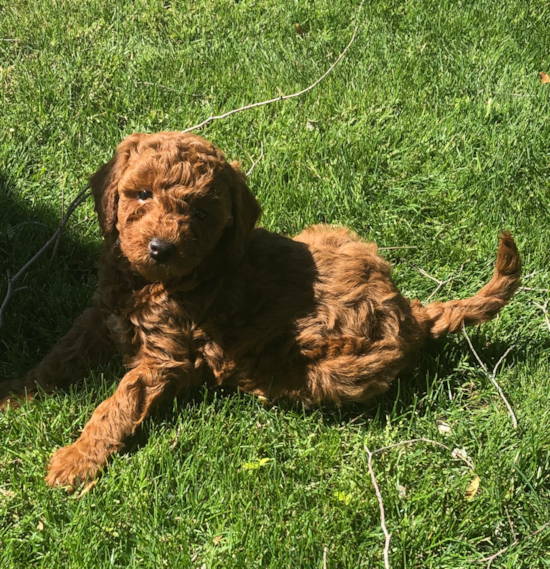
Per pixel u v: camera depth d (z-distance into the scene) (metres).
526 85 1.22
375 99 1.17
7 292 0.79
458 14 1.42
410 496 0.67
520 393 0.77
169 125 1.07
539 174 1.05
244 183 0.72
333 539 0.63
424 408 0.76
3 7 1.32
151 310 0.69
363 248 0.77
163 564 0.60
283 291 0.72
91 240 0.90
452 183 1.03
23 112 1.05
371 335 0.72
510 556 0.62
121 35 1.26
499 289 0.78
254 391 0.74
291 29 1.34
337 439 0.71
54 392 0.73
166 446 0.68
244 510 0.64
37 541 0.60
